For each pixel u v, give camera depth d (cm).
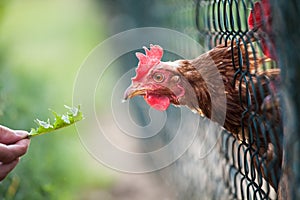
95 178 833
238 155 343
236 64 324
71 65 1428
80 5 1975
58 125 336
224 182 436
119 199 776
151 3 782
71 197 710
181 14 591
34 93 865
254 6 301
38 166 617
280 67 249
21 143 324
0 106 613
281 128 281
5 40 1025
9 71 791
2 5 1020
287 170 263
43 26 1814
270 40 280
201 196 531
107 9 1347
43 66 1430
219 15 367
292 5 233
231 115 327
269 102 289
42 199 588
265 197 300
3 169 321
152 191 761
